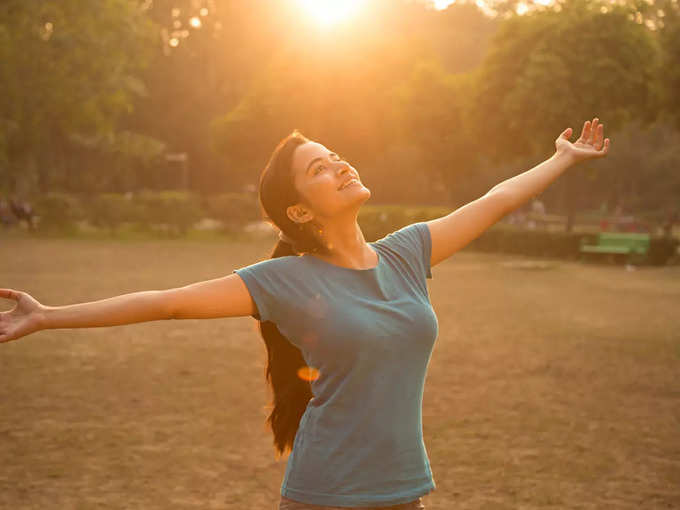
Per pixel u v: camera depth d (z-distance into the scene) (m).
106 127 40.06
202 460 5.33
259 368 8.38
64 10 36.09
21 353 9.05
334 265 2.11
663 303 14.38
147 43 45.12
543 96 24.83
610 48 24.75
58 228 31.09
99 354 9.06
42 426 6.09
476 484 4.92
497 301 14.41
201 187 61.84
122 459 5.32
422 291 2.19
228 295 2.03
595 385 7.71
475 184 57.03
